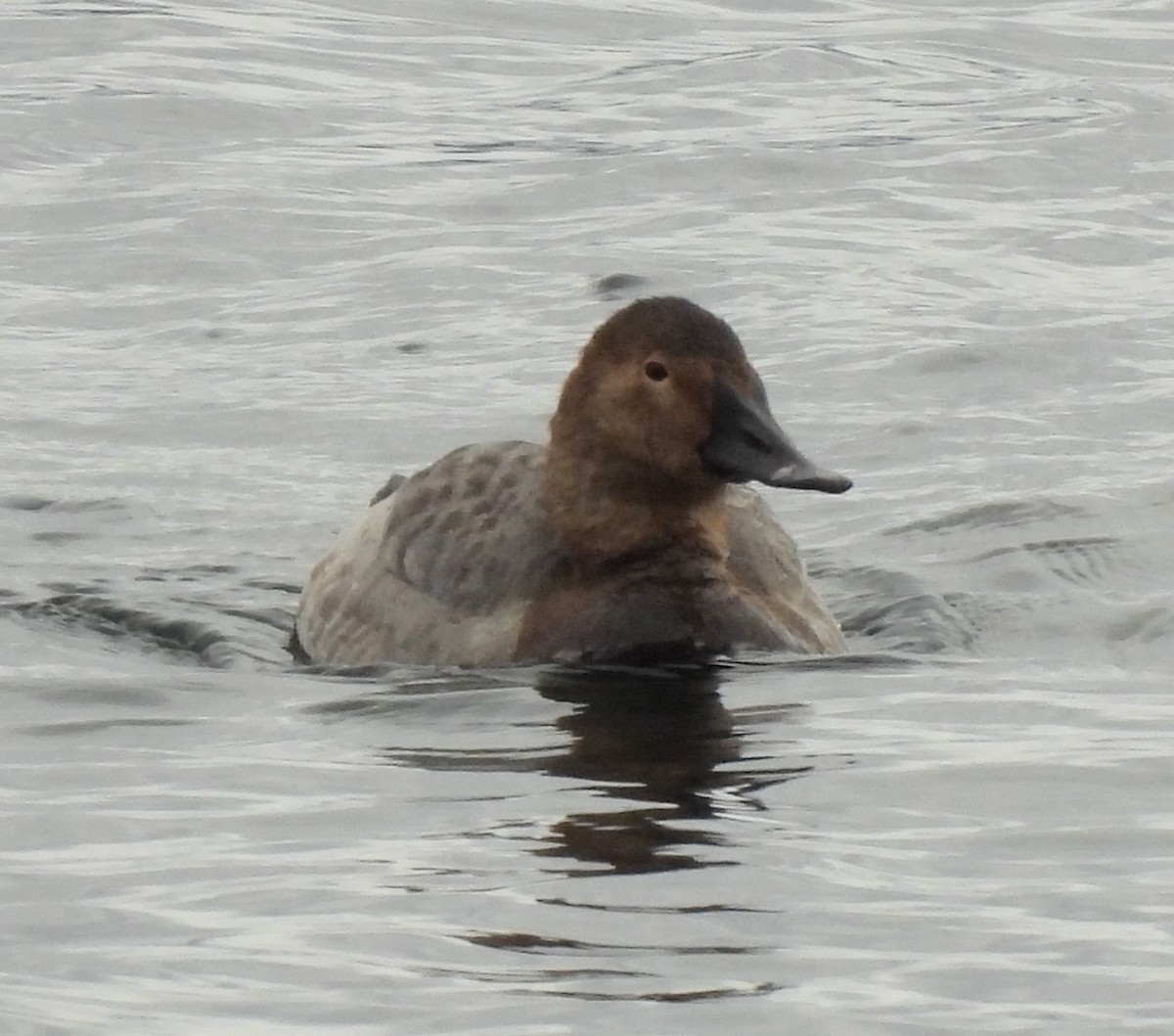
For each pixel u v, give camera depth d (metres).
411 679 11.84
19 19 31.67
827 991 7.76
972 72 29.72
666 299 12.51
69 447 16.94
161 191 24.14
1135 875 8.79
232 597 13.70
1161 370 18.27
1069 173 24.59
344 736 10.78
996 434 16.84
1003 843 9.15
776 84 28.81
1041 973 7.89
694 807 9.60
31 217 23.41
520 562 12.37
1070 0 34.50
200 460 16.67
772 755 10.36
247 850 9.12
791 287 20.67
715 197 23.80
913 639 12.68
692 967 7.96
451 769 10.19
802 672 11.85
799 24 32.72
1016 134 25.84
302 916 8.42
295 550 14.73
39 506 15.50
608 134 26.47
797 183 24.20
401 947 8.13
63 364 19.17
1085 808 9.55
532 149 25.84
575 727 10.85
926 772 10.06
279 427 17.41
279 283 21.41
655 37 31.97
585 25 32.56
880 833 9.28
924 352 18.67
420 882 8.73
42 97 27.58
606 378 12.34
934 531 14.73
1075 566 14.02
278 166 25.11
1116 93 28.27
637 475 12.30
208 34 31.17
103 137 26.34
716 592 12.23
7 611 13.19
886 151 25.25
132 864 8.98
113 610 13.29
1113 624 12.95
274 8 33.03
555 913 8.42
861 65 29.94
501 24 32.53
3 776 10.16
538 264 21.58
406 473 16.36
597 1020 7.54
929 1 34.53
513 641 12.10
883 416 17.34
